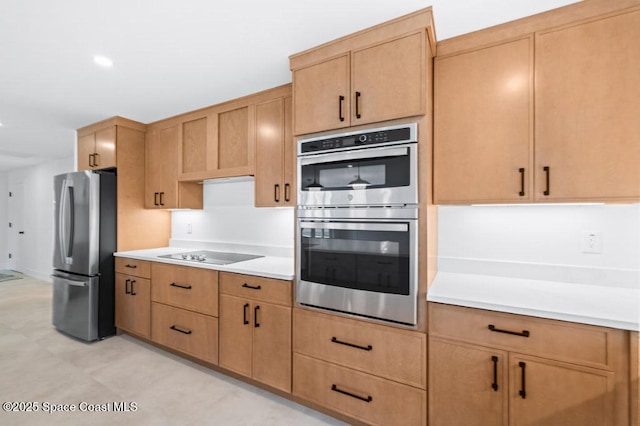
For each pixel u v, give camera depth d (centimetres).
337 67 179
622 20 137
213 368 245
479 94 164
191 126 296
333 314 181
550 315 128
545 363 129
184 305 254
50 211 546
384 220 165
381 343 166
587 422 123
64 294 312
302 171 193
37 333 317
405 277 158
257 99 251
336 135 180
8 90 247
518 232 187
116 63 206
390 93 163
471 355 144
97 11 154
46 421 181
